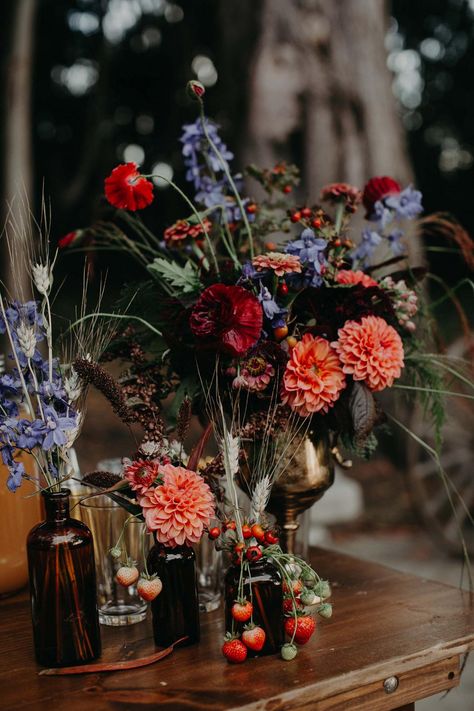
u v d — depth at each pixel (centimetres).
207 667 94
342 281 112
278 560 96
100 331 106
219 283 108
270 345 103
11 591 121
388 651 97
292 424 110
